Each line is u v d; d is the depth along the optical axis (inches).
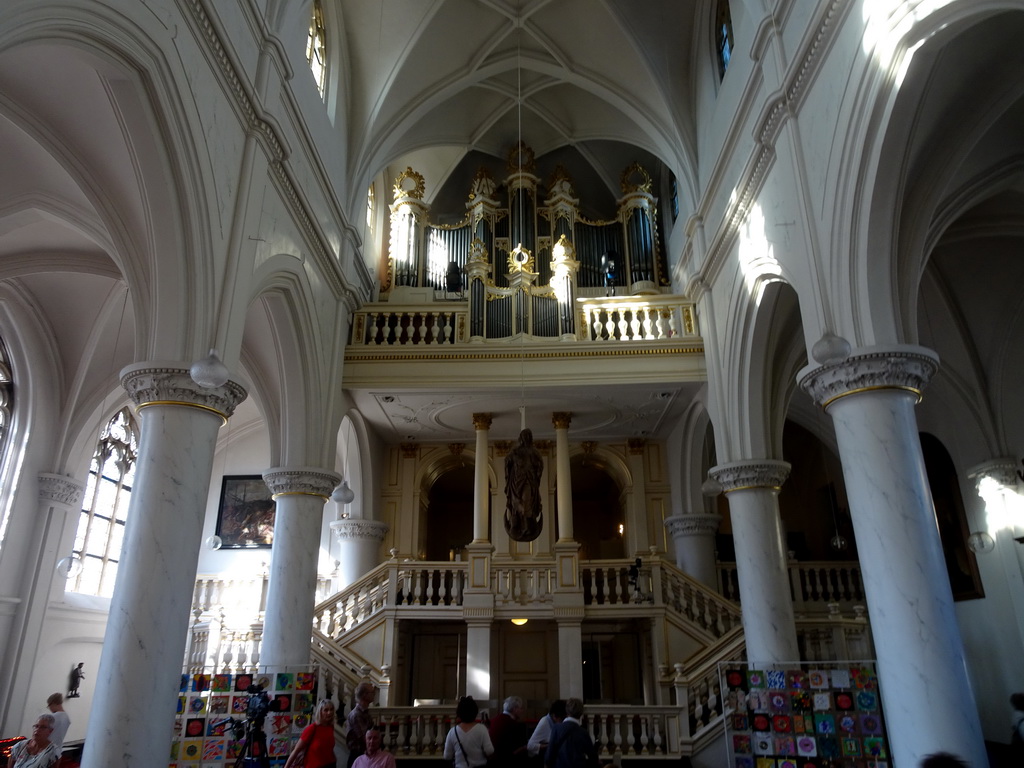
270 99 311.7
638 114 520.4
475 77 525.0
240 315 280.7
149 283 273.1
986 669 426.6
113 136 259.0
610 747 359.9
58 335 443.8
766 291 356.2
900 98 227.9
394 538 577.9
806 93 290.7
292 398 389.4
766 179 335.6
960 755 204.2
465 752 240.2
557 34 506.0
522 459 337.7
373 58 469.7
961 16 206.5
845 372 243.3
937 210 307.9
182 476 237.1
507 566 461.7
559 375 454.6
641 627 493.0
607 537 799.7
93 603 477.7
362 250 554.3
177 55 236.7
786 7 310.2
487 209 628.1
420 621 506.0
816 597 557.3
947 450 461.4
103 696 214.5
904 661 216.2
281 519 385.4
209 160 259.0
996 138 295.1
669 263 627.5
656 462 589.9
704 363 451.5
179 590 229.9
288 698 308.3
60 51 225.3
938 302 424.2
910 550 223.0
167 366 238.5
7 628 401.4
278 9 327.9
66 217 314.3
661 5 463.2
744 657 391.9
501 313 494.9
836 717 281.0
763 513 377.1
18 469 417.7
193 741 291.6
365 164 479.5
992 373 423.5
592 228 640.4
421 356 458.3
